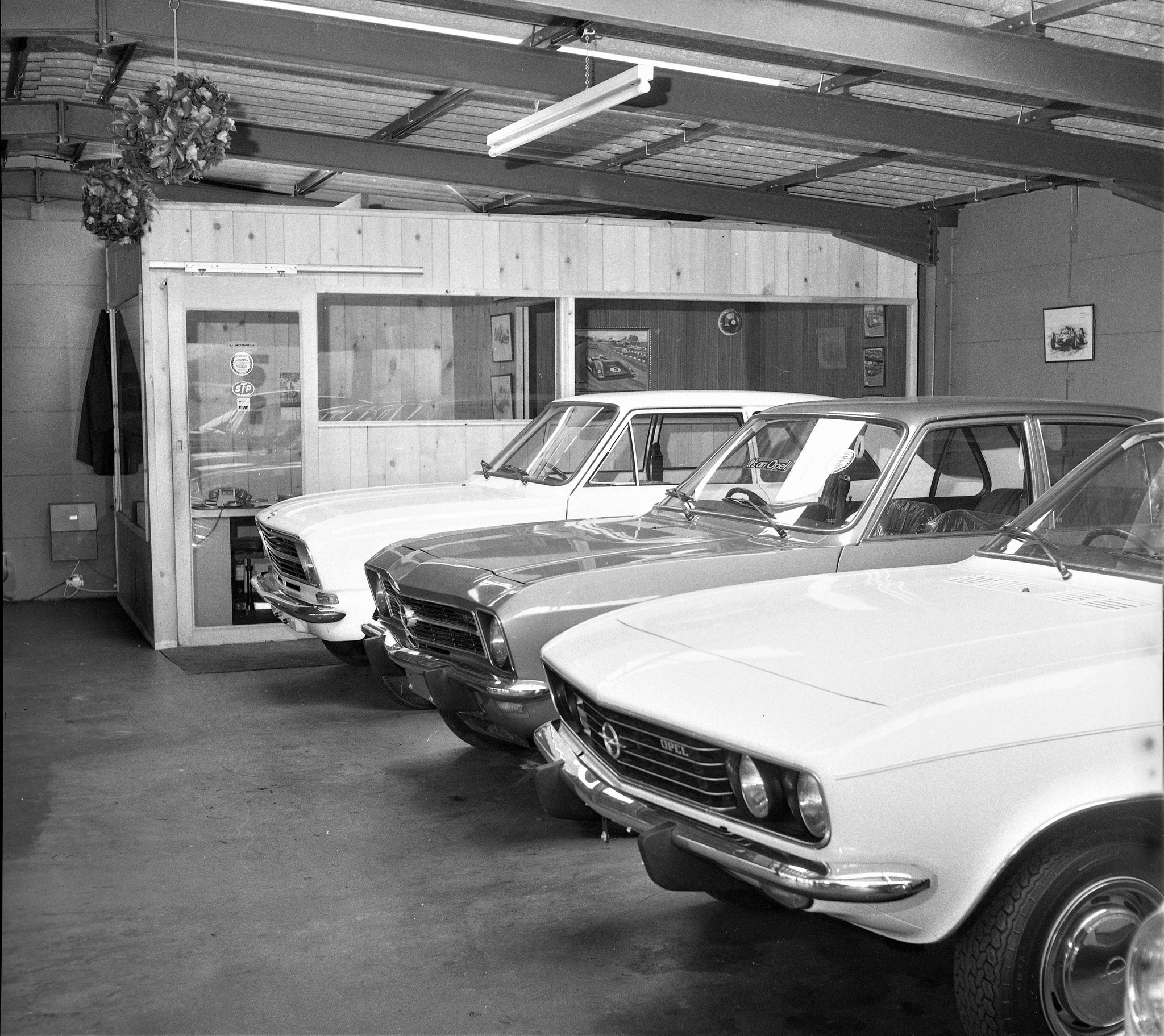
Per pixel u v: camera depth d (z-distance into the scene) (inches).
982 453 184.4
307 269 339.3
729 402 268.2
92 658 319.3
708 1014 124.0
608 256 368.2
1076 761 102.0
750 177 364.8
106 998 127.0
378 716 254.1
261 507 341.7
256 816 188.1
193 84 265.9
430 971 133.7
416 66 253.4
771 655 117.0
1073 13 218.4
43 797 198.1
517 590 162.1
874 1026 121.7
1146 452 140.9
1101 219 336.8
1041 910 101.4
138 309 338.6
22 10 232.7
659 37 244.1
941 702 101.5
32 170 409.1
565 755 136.3
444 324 358.0
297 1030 120.2
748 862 104.5
